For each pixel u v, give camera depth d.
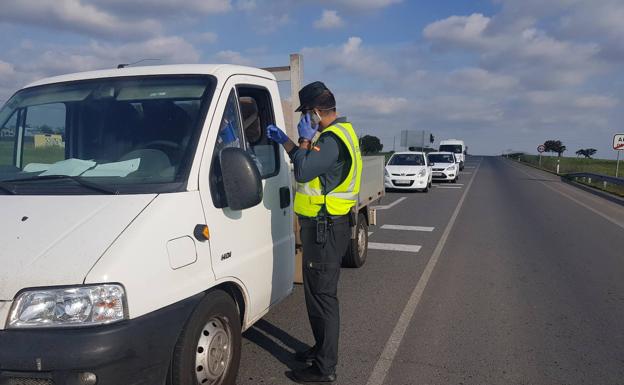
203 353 3.26
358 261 7.72
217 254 3.35
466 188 23.62
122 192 3.08
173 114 3.52
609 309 5.96
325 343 3.95
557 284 7.02
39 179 3.26
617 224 12.69
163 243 2.89
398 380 4.16
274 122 4.34
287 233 4.47
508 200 18.19
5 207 3.01
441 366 4.42
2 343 2.47
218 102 3.58
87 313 2.53
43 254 2.64
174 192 3.10
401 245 9.66
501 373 4.30
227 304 3.47
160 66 3.93
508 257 8.67
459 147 44.12
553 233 11.16
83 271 2.57
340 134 3.76
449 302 6.18
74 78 3.98
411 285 6.89
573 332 5.23
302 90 3.87
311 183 3.84
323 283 3.89
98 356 2.49
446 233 11.02
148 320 2.72
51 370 2.46
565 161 64.31
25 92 4.00
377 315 5.70
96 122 3.61
